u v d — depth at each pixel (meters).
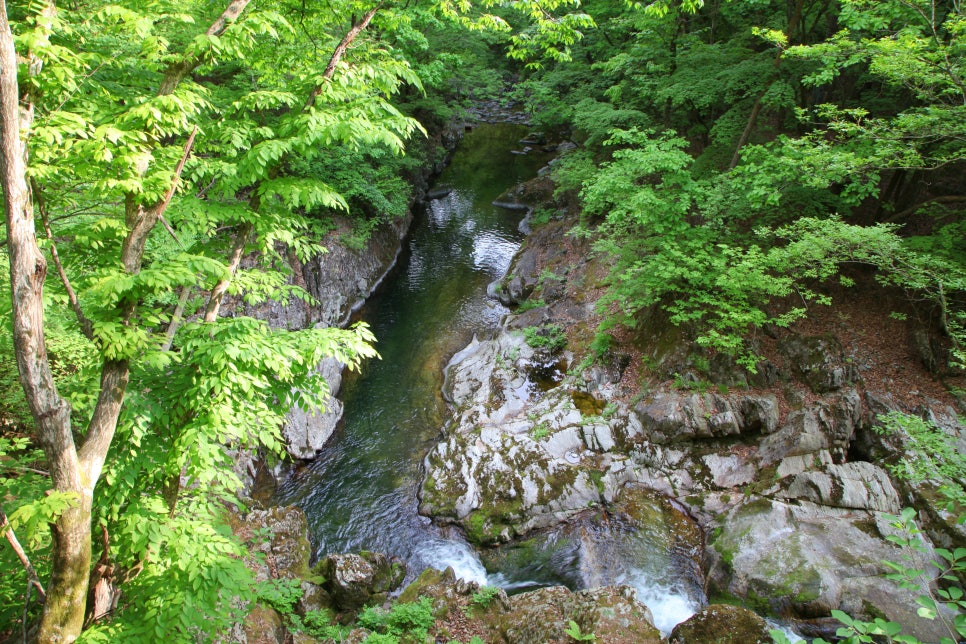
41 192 5.42
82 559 4.95
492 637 8.40
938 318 12.62
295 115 6.36
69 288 5.22
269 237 6.69
